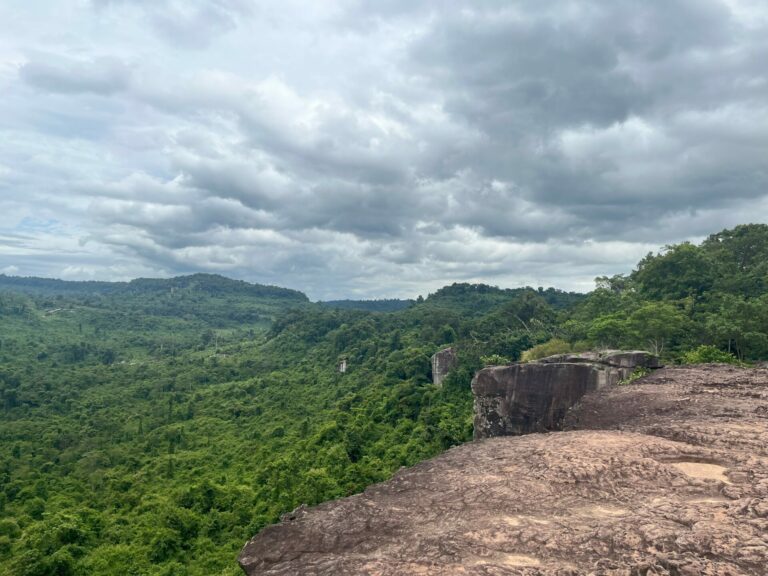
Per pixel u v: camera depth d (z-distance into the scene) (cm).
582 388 2852
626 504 768
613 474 875
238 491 4006
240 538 3319
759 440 1038
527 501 793
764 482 801
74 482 4919
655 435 1171
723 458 948
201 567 3027
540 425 2988
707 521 661
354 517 801
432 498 849
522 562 607
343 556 677
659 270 5603
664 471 875
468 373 5797
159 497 4181
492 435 3209
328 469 4175
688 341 4166
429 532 716
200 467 5094
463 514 771
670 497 782
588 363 2903
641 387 1828
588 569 577
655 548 603
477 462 1015
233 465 5050
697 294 5153
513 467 955
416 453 4319
